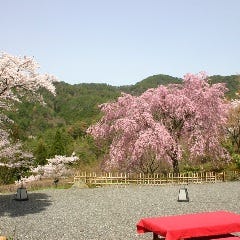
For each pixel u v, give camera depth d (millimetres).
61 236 12039
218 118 30359
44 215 15984
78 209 17484
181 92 30078
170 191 24016
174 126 30094
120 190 25016
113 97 154375
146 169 30281
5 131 19703
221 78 94625
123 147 28984
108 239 11555
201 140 28625
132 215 15703
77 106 146000
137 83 157375
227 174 31391
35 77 17984
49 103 148500
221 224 9117
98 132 30688
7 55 17266
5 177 33844
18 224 14086
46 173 30656
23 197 20594
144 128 28688
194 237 9805
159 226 9125
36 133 119000
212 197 20812
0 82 17328
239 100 38500
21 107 131000
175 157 29047
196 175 30328
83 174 30000
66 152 58906
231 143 37000
